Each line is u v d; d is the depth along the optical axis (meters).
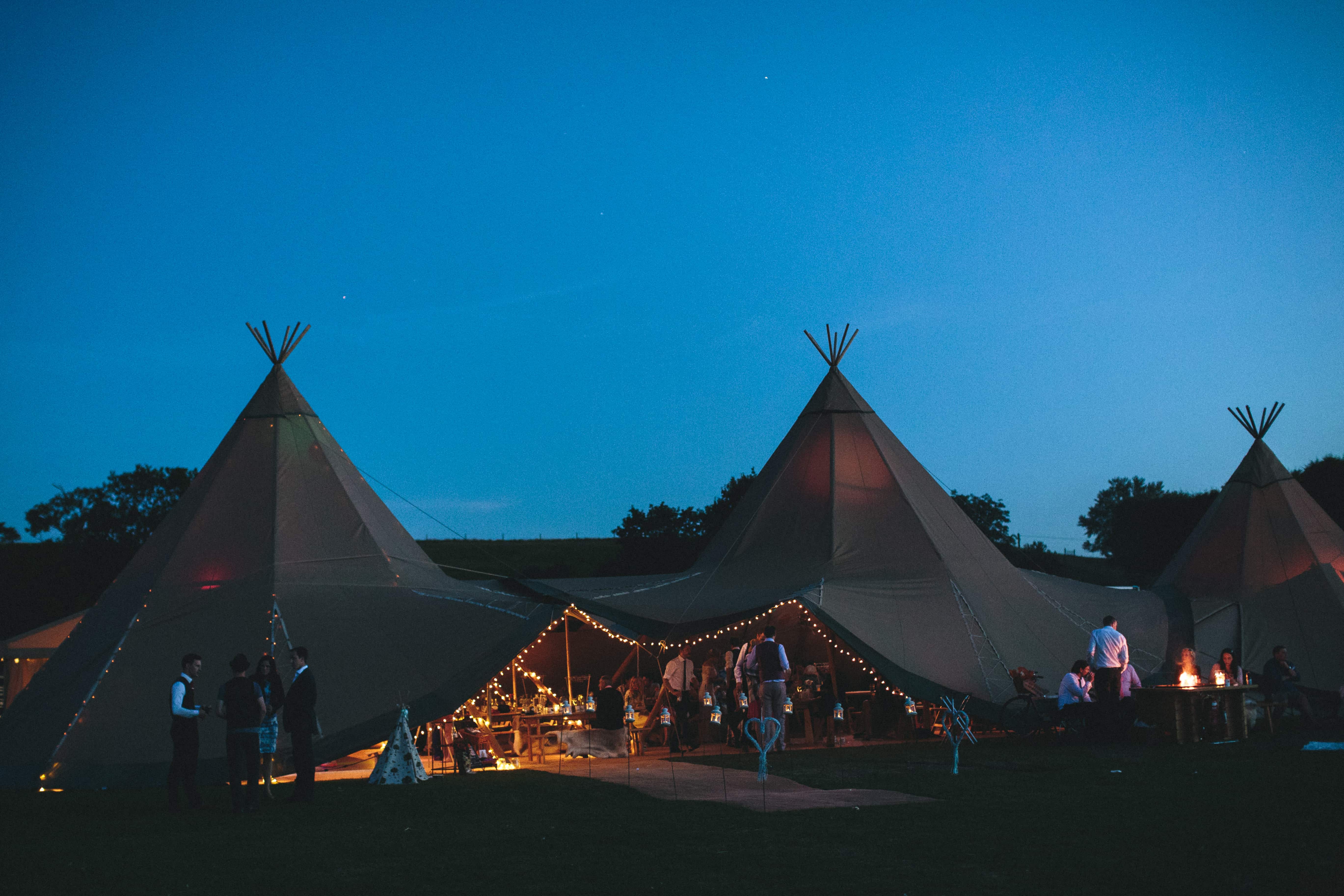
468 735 14.91
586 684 23.50
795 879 6.90
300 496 16.86
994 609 17.77
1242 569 20.98
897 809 9.52
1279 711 16.91
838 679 20.33
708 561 20.14
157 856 8.38
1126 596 20.66
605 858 7.77
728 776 12.51
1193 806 9.28
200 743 13.78
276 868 7.79
